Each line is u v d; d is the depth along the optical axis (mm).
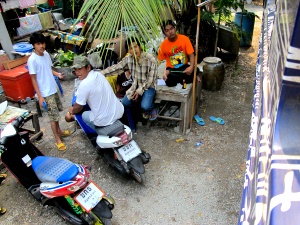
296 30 515
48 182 2340
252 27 6629
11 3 5652
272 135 641
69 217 2432
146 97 3381
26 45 5582
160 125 3881
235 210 2602
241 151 3352
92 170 3217
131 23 1925
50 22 7293
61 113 4406
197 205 2680
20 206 2801
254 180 770
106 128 2869
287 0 635
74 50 6289
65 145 3664
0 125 3244
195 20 5129
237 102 4434
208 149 3418
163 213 2617
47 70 3281
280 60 670
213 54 6199
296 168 575
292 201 534
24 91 4715
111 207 2350
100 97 2785
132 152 2814
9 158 2566
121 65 3494
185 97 3385
